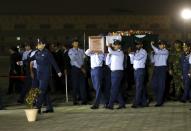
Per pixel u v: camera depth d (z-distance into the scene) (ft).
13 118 43.45
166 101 55.36
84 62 54.19
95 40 49.08
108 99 50.01
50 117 43.39
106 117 42.65
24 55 61.62
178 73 55.52
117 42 48.42
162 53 50.34
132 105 50.03
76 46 53.72
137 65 48.83
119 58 47.91
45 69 45.11
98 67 48.70
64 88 67.41
